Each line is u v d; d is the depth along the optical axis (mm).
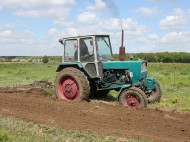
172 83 12547
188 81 12812
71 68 7707
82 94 7340
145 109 6270
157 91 7785
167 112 6164
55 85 7980
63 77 7785
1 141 4016
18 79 14258
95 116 5691
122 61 7465
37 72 20250
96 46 7438
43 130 4652
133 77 7227
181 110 6875
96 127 4895
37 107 6488
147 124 5133
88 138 4293
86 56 7559
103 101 8047
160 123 5199
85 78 7363
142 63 7328
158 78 14539
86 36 7473
